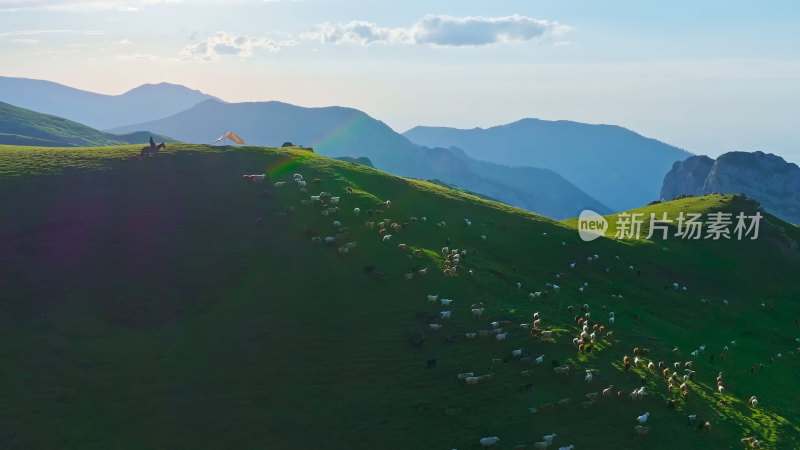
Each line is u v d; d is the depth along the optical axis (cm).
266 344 5344
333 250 7031
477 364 5216
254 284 6234
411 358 5253
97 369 4766
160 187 7969
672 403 4988
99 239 6538
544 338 5691
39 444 3975
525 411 4656
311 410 4594
